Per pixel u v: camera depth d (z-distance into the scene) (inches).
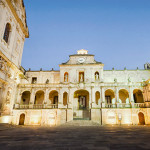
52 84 1445.6
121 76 1640.0
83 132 616.4
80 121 1224.8
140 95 1555.1
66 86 1425.9
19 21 1348.4
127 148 296.5
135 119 1254.9
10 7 1160.8
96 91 1434.5
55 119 1288.1
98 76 1535.4
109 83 1408.7
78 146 319.3
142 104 1307.8
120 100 1541.6
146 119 1243.8
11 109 1248.2
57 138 438.6
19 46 1395.2
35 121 1300.4
